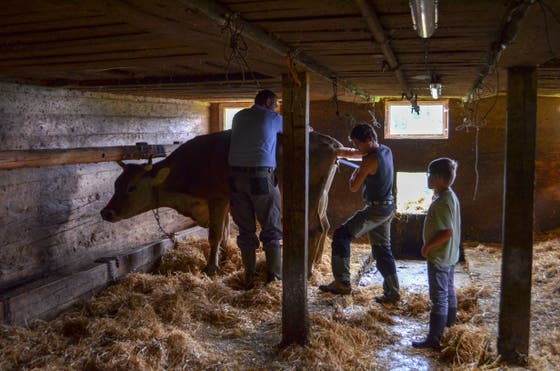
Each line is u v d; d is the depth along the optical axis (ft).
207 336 13.09
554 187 22.77
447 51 9.41
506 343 10.87
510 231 10.56
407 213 22.93
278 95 23.68
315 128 24.77
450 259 11.98
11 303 12.95
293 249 11.54
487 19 6.90
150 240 21.56
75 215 17.29
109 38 8.83
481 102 22.77
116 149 17.48
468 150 23.29
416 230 22.58
